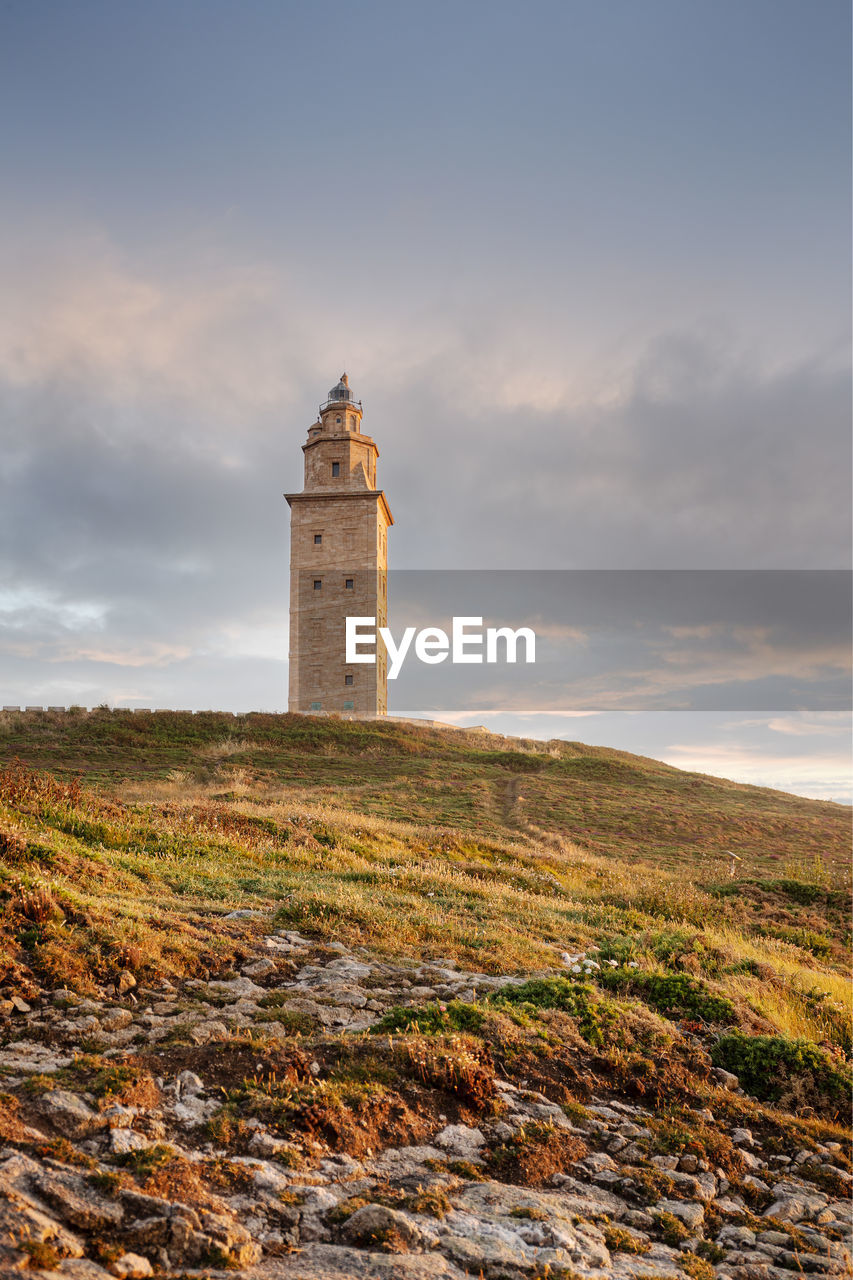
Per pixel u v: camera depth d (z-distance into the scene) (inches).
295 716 2346.2
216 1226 179.9
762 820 1835.6
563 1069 317.1
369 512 2677.2
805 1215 251.1
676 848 1504.7
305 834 845.8
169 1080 255.0
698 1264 208.4
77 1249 160.2
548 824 1571.1
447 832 1095.6
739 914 879.1
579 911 721.6
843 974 703.7
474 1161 243.4
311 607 2657.5
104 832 647.8
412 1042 292.8
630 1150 271.0
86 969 341.4
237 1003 339.6
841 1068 366.6
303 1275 171.0
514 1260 185.9
